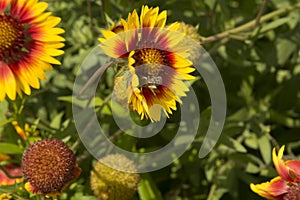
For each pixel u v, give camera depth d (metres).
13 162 3.54
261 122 4.35
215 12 4.35
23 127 3.26
